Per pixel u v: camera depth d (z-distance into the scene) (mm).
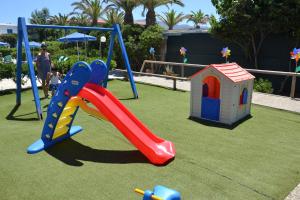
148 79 13055
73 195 3551
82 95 4867
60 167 4258
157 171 4168
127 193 3602
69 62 13477
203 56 15977
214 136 5664
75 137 5465
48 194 3568
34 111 7379
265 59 13445
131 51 18000
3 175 4000
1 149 4867
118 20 26391
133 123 4816
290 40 12492
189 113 7293
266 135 5766
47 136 5016
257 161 4543
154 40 17469
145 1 21375
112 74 14812
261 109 7801
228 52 12305
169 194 2488
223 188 3736
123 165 4344
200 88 6688
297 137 5680
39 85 11109
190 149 4984
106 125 6191
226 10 13016
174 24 29156
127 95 9555
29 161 4438
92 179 3926
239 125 6391
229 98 6281
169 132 5879
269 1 11758
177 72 17375
